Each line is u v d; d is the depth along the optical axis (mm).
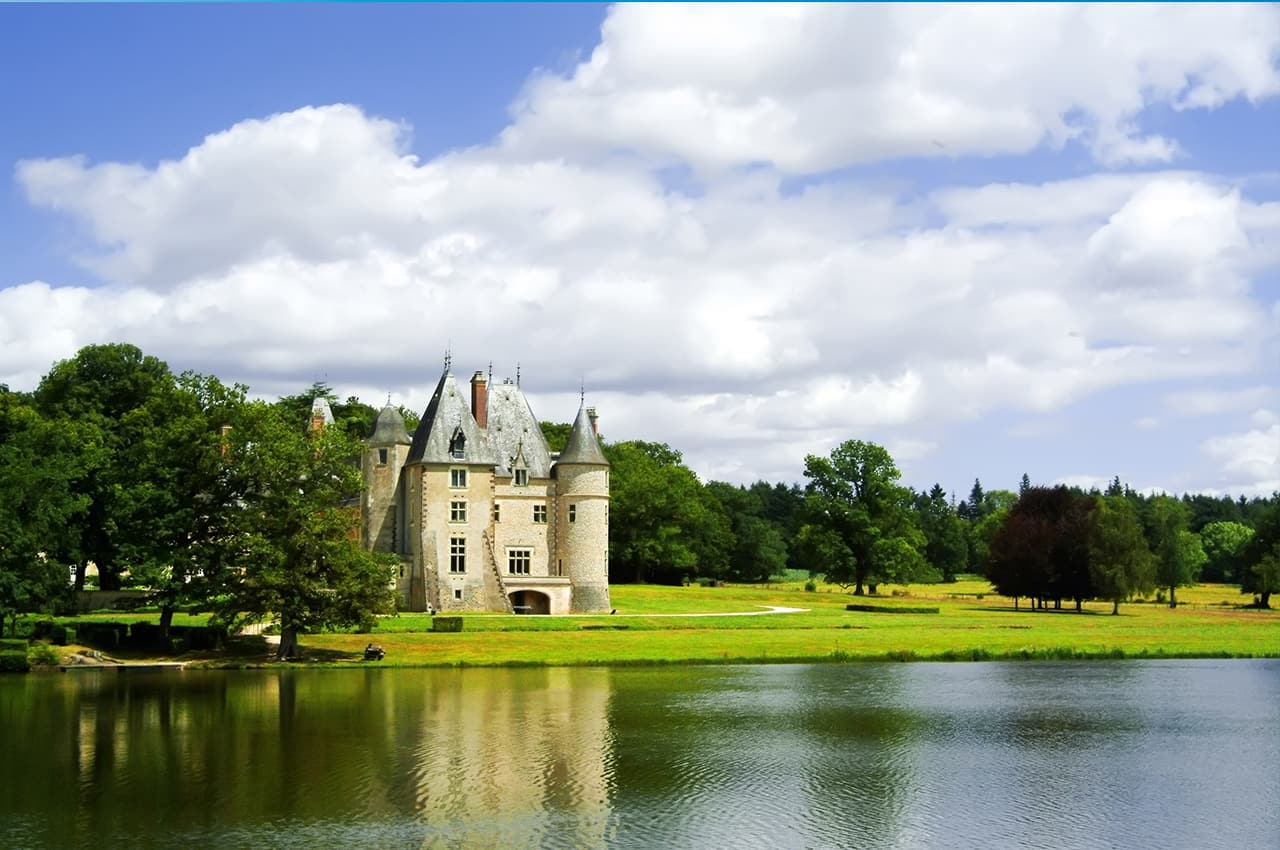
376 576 74500
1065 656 80500
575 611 106500
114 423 101438
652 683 64500
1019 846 34094
